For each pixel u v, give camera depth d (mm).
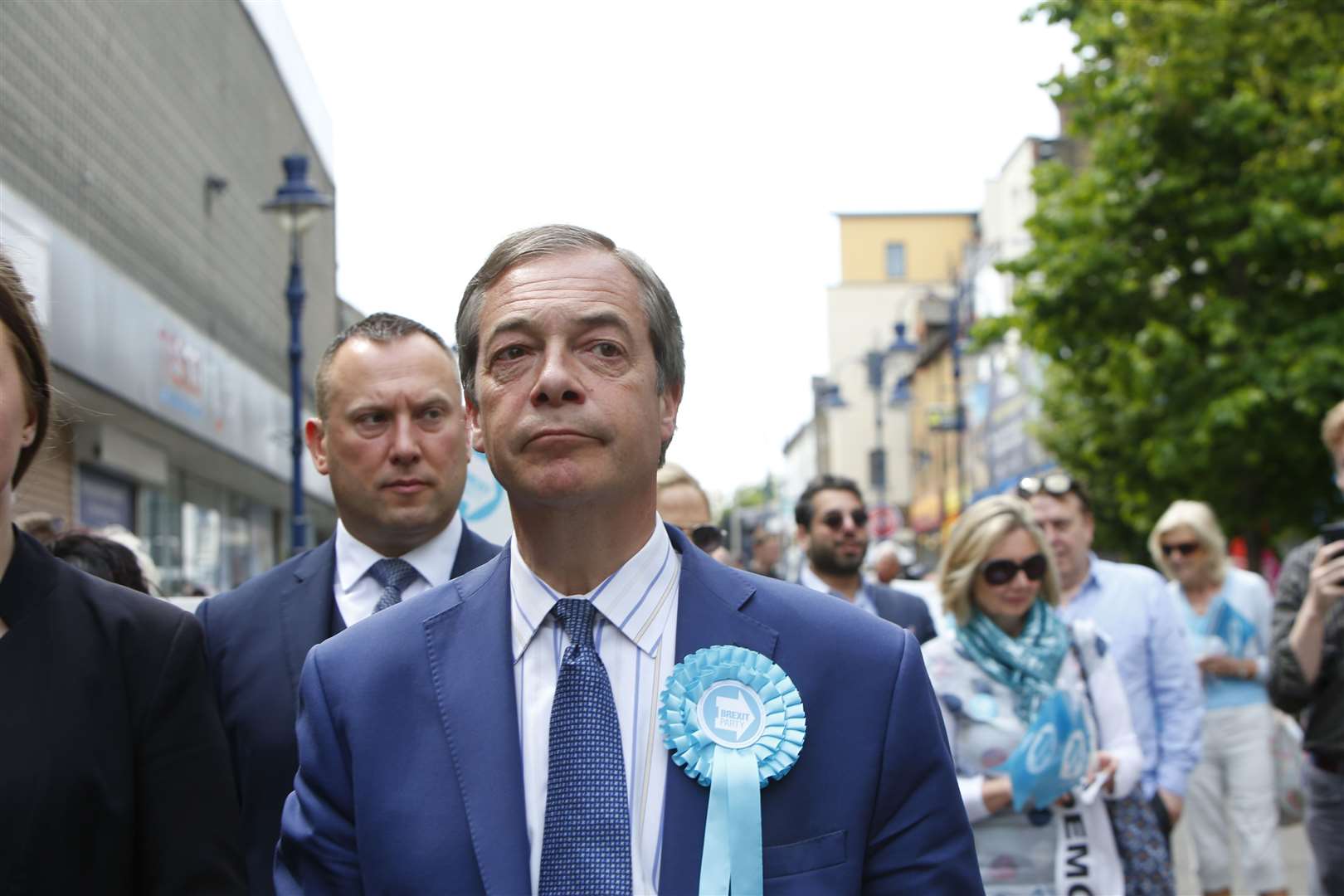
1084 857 4309
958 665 4438
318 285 30016
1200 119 18625
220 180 18797
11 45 10836
